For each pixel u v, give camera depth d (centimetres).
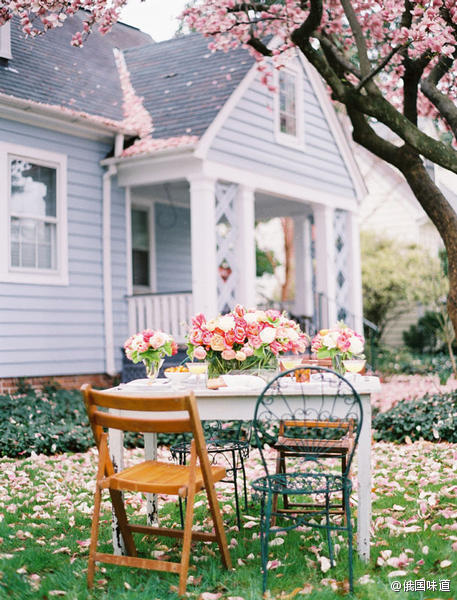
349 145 1339
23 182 914
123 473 375
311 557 386
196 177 968
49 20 688
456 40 674
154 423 352
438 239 1688
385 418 784
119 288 1038
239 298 1059
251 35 746
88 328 986
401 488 529
